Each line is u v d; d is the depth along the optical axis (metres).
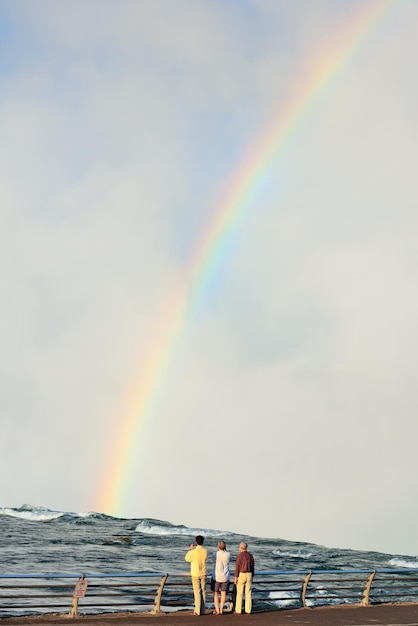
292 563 70.00
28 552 74.00
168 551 81.88
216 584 18.30
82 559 66.38
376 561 77.25
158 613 17.67
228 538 122.06
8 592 29.28
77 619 16.38
